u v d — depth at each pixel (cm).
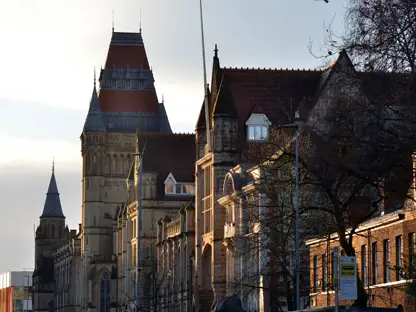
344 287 4638
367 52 5384
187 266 15400
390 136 5647
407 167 5862
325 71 12925
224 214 13125
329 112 6097
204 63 15725
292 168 8712
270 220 8806
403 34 5288
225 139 13088
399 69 5312
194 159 19325
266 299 10444
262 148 9850
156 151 19325
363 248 8219
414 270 5972
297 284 7481
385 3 5344
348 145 5962
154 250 18900
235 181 11831
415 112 5344
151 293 16888
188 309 15062
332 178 6856
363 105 5631
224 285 13012
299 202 8162
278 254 9200
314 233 8438
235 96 13150
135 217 19462
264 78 13162
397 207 7919
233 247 11950
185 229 15562
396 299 7400
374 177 6047
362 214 8031
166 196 19038
